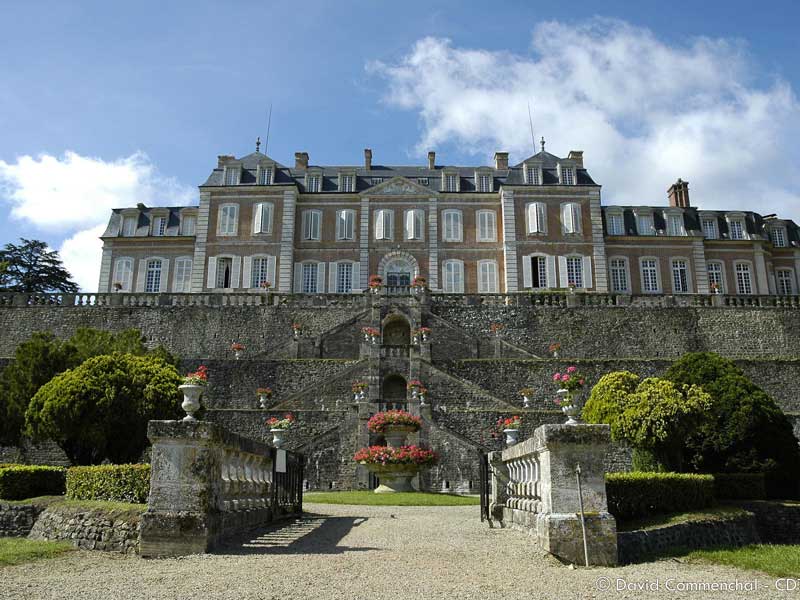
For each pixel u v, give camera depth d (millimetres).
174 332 36969
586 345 36188
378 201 46562
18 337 37062
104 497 12234
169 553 9445
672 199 51188
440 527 12969
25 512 12422
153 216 49156
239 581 7691
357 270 45438
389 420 23062
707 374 22250
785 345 36281
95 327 37062
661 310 36625
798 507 16594
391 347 30328
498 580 8062
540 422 26406
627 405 20156
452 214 46281
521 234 45000
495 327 35938
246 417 26641
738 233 49000
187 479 9672
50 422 19719
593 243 44906
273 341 36719
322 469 24188
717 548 11391
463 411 26578
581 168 47219
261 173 46500
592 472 9719
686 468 21016
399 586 7613
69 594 7055
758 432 20578
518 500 12383
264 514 12820
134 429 20234
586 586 7891
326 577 7988
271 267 44531
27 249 53531
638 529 10719
